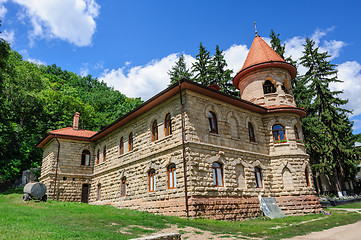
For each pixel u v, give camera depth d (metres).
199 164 19.19
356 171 38.25
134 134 25.41
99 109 70.56
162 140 21.64
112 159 28.30
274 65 27.16
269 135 25.27
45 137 31.64
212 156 20.23
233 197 20.50
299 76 41.59
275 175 24.22
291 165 24.17
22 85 44.44
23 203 20.98
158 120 22.64
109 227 13.49
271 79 27.09
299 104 38.84
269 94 26.62
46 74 72.75
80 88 80.56
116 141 28.27
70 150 31.48
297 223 17.80
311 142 37.44
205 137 20.38
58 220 14.12
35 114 47.22
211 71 44.72
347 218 19.28
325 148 36.34
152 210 20.73
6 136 39.84
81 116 55.25
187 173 18.58
